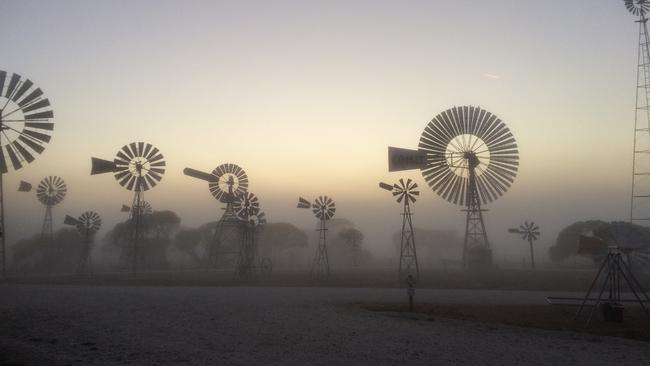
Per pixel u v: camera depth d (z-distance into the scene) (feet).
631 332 61.93
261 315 72.74
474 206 190.19
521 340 55.06
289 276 184.55
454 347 50.34
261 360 43.45
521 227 269.44
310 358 44.39
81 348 48.26
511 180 179.42
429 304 89.92
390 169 168.25
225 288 130.41
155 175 193.26
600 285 138.72
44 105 147.64
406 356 45.70
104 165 181.37
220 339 53.26
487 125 181.47
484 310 81.30
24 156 143.23
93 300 91.91
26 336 54.95
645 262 79.00
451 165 182.91
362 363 42.70
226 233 260.42
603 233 78.48
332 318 70.59
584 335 58.65
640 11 142.00
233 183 225.15
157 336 54.85
